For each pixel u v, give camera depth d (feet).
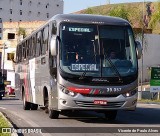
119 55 48.62
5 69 285.02
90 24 49.32
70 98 47.03
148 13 305.73
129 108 48.24
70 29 48.88
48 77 52.95
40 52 59.11
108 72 47.67
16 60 90.94
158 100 118.21
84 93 47.06
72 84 47.16
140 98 125.80
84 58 47.91
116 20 50.44
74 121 52.85
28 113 67.10
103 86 47.32
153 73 116.98
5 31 289.12
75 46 48.37
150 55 187.42
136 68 48.78
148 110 76.74
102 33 49.06
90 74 47.32
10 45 286.25
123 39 49.44
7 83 212.84
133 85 48.32
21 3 486.38
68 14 51.08
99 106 47.24
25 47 75.97
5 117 54.85
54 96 49.73
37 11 495.41
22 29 281.33
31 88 67.62
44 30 56.90
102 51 48.32
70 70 47.42
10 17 481.05
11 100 130.31
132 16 166.20
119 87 47.65
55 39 48.08
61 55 48.01
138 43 49.62
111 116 55.67
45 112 65.92
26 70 73.56
